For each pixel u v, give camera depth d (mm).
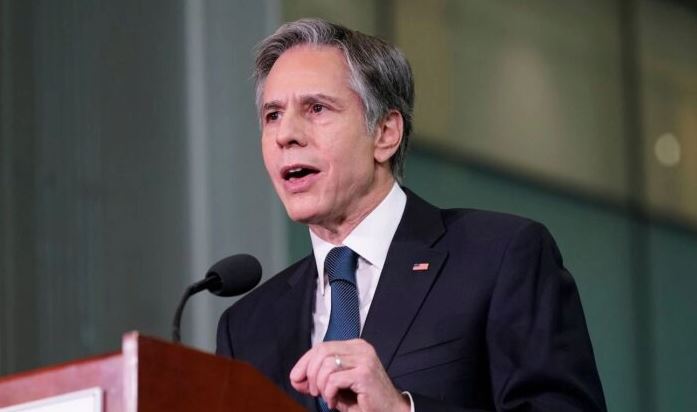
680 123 13109
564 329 5453
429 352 5414
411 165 11656
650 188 12898
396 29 11789
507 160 12195
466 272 5605
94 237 10711
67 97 10914
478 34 12266
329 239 5949
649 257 12680
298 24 6062
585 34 12945
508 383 5273
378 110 5934
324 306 5855
